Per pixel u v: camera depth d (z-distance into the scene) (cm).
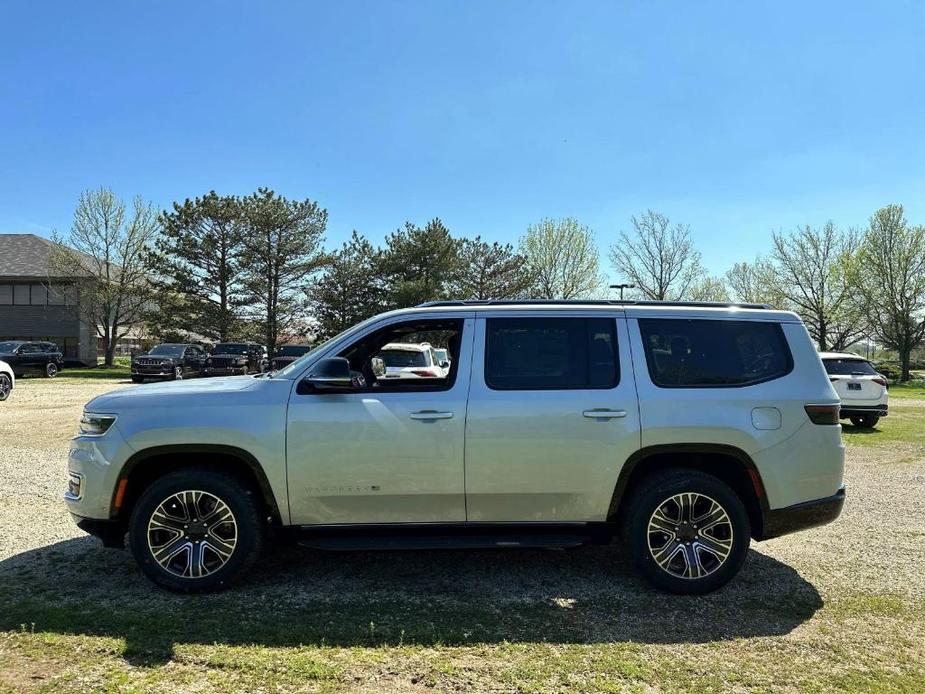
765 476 417
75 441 423
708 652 338
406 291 3769
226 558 405
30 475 751
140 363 2655
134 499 421
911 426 1426
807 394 427
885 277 4444
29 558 470
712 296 5503
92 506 405
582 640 350
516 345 429
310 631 354
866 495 713
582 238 4884
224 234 3678
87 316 3988
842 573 462
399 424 406
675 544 417
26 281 4197
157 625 358
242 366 2917
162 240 3688
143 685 296
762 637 357
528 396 414
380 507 411
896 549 518
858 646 348
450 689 298
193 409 409
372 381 491
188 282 3659
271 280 3831
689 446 416
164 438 403
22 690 290
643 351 429
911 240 4397
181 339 3881
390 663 321
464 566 472
